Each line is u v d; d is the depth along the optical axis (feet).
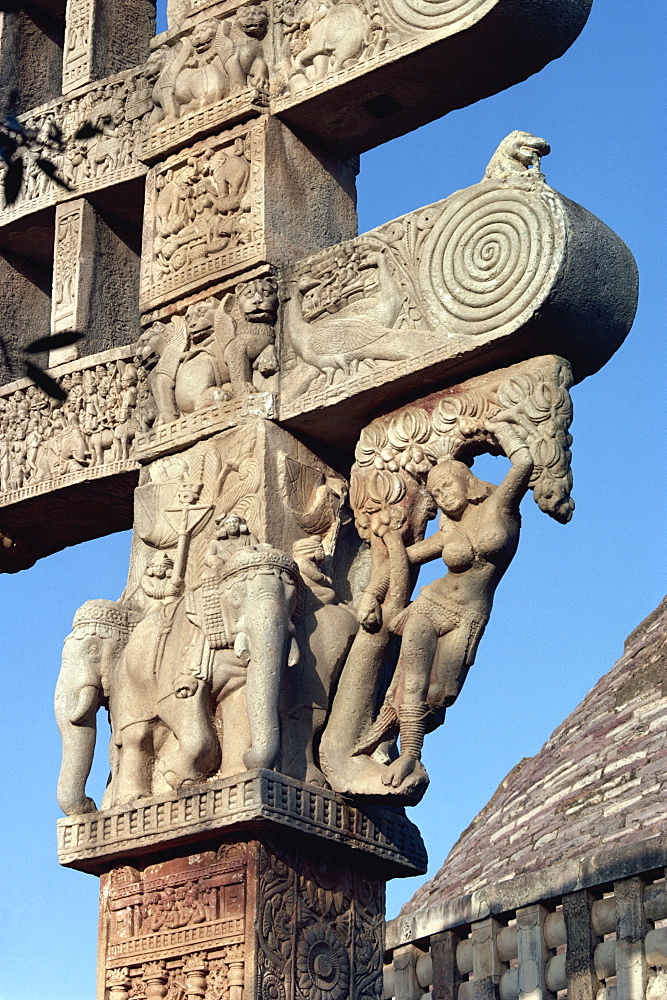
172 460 36.63
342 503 35.91
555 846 48.73
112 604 35.91
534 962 41.04
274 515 34.86
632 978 38.04
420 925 44.75
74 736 35.32
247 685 32.96
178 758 33.88
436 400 33.88
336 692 34.17
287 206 37.04
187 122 38.11
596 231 33.35
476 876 51.21
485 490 33.24
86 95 41.57
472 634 33.27
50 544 41.93
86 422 39.45
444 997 43.14
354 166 39.01
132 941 33.96
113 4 42.65
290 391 35.55
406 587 33.76
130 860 34.53
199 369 36.55
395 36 35.96
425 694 33.24
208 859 33.42
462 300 33.35
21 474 40.24
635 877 38.83
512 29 34.81
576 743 54.60
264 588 33.32
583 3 35.50
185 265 37.45
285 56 37.73
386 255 34.91
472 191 33.88
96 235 41.24
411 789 33.01
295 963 32.73
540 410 32.45
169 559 35.76
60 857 34.78
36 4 45.14
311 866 33.55
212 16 38.93
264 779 32.40
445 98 36.73
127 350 39.14
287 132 37.55
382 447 34.24
